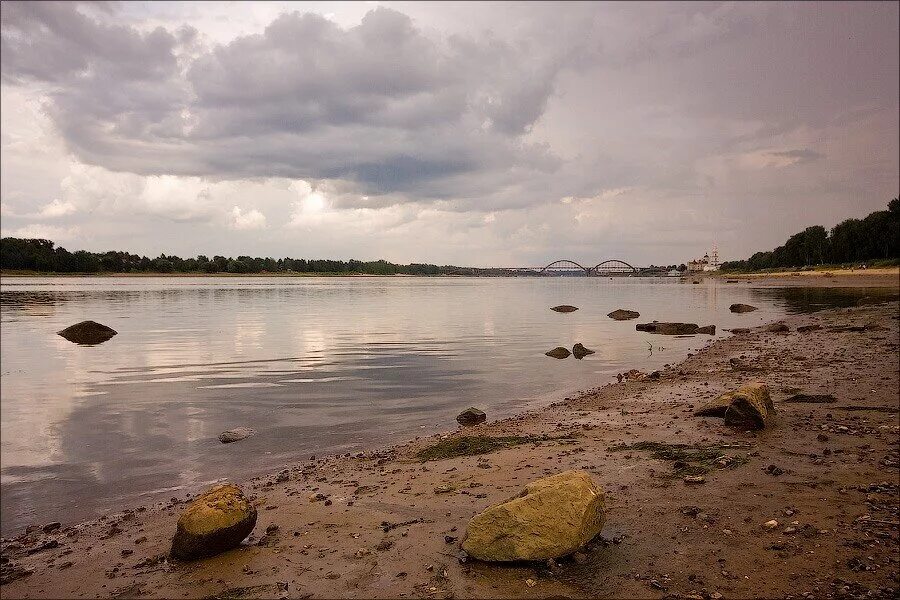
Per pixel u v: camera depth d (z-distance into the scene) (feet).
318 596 19.40
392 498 29.25
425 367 77.87
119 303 236.43
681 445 36.32
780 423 40.22
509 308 216.13
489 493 29.30
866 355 72.43
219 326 139.33
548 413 50.16
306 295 333.21
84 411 51.98
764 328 121.90
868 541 21.70
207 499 24.00
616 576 19.97
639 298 290.76
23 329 130.72
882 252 477.36
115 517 29.09
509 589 19.39
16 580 21.93
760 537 22.49
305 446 41.63
